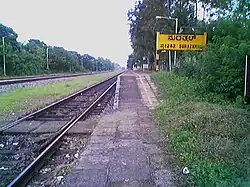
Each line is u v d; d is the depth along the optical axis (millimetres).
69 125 9344
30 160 6301
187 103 11055
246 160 4984
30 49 77375
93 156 5918
